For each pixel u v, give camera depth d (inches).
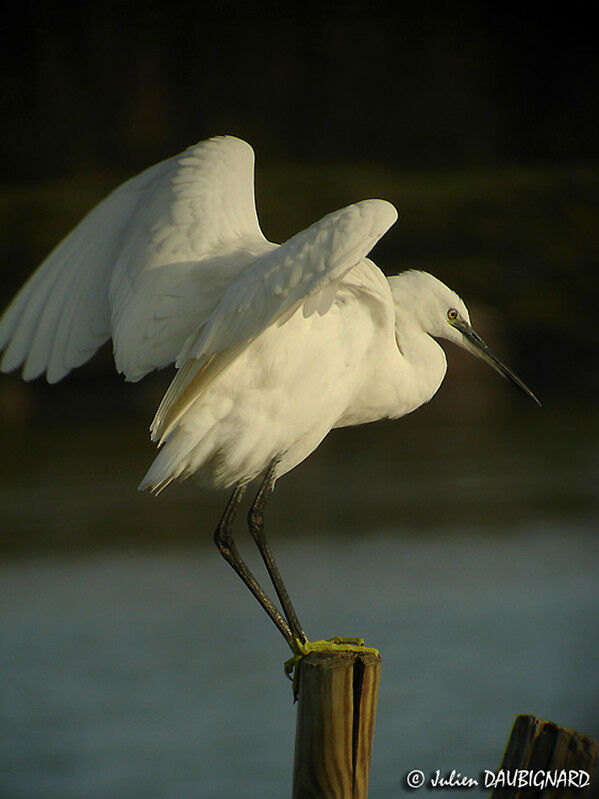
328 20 1540.4
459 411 925.2
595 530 611.2
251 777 394.3
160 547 600.1
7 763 394.9
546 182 1309.1
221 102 1487.5
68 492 703.7
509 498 668.7
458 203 1246.3
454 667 459.2
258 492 290.8
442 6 1576.0
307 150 1475.1
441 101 1531.7
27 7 1446.9
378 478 728.3
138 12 1491.1
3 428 884.6
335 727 211.6
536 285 1132.5
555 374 1047.6
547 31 1562.5
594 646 476.4
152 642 490.3
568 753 185.0
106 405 937.5
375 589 546.0
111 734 419.2
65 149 1401.3
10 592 546.9
